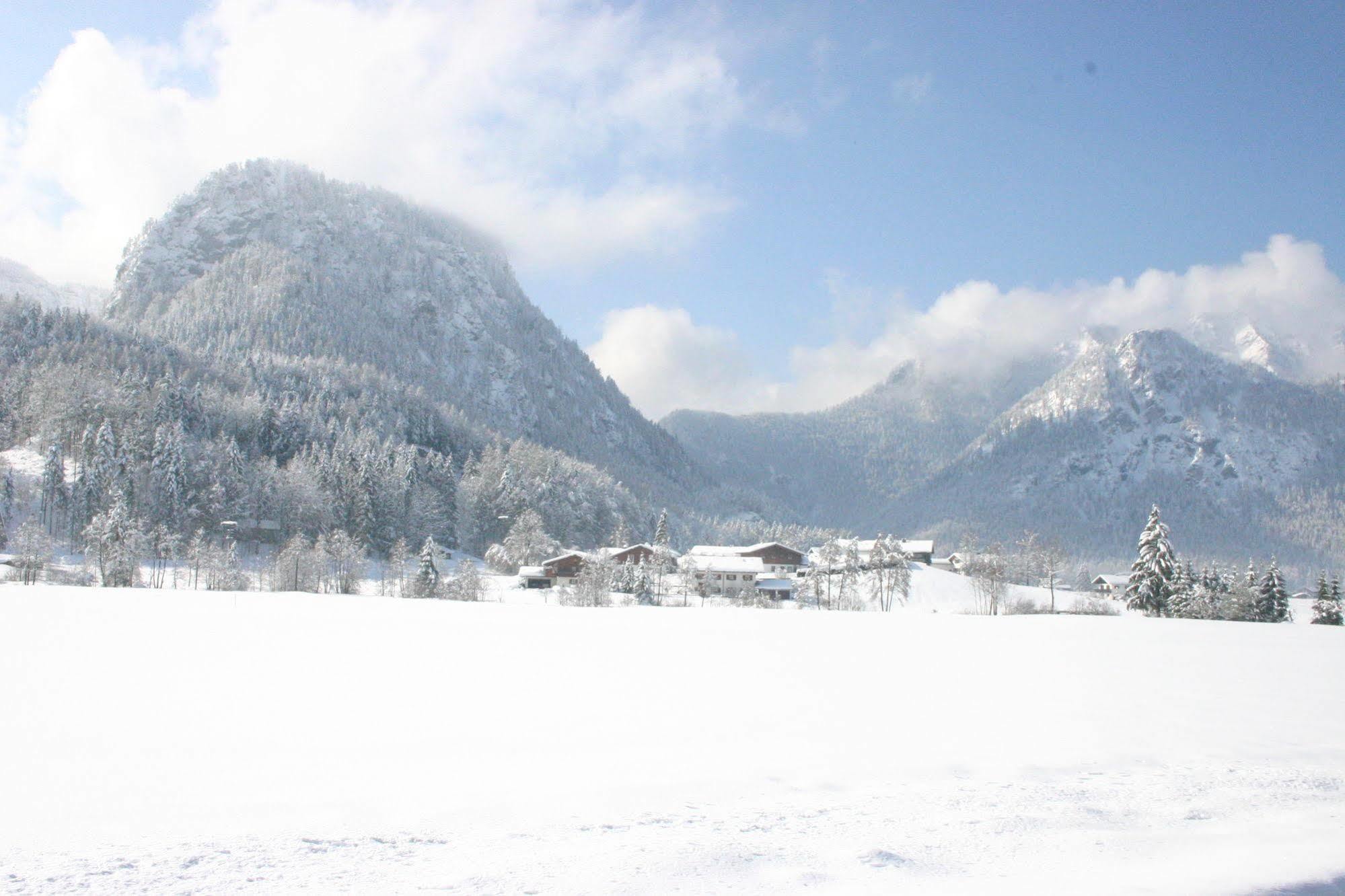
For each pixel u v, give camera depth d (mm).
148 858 8055
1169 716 18781
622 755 13531
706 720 16750
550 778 11906
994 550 106688
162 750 13289
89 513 98625
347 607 44438
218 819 9633
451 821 9672
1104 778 12953
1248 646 36156
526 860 8203
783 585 114875
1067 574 197875
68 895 7000
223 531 107562
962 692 21578
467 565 89688
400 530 124812
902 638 36156
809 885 7668
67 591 49969
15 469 112688
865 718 17406
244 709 16797
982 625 44219
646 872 7863
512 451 175750
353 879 7543
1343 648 36406
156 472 103938
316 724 15492
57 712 16062
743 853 8539
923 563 139125
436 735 14867
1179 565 91688
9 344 151000
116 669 21469
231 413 144000
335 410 184000
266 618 35781
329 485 121812
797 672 24531
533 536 124000
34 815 9688
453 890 7277
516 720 16375
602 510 173250
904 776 12555
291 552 85625
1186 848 9320
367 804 10391
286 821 9539
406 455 150625
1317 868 8445
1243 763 14328
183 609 38875
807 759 13562
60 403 121625
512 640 30891
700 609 53719
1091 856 8836
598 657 26672
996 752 14484
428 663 24156
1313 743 16469
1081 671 26469
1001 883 7801
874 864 8297
